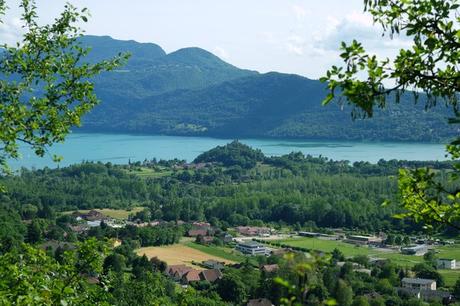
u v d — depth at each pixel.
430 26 8.86
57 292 10.89
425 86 8.98
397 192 10.66
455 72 9.18
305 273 5.75
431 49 8.70
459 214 10.14
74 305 11.72
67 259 13.26
